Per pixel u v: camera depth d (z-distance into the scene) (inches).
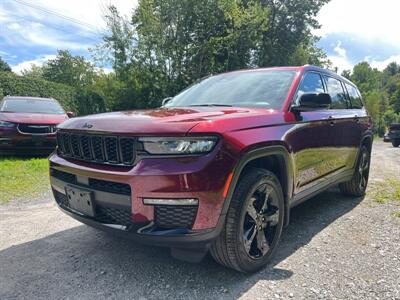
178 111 110.5
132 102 805.2
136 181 86.0
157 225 87.6
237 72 157.9
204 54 810.2
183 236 85.7
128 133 89.1
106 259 114.1
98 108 894.4
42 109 352.8
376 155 500.1
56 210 169.2
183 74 813.2
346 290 94.1
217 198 87.2
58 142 118.0
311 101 122.4
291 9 1002.7
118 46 767.1
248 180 97.7
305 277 101.5
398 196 199.0
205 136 86.7
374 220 154.7
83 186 100.3
